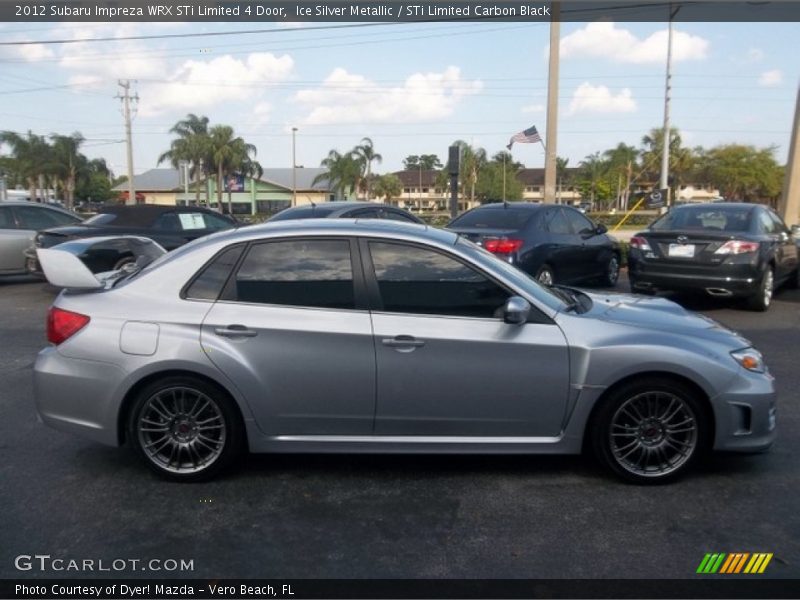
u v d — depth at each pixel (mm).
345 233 4281
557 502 4004
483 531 3672
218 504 3988
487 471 4438
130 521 3785
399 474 4395
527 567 3332
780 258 10453
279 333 4102
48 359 4246
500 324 4148
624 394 4121
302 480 4309
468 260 4234
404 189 81875
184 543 3561
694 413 4133
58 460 4621
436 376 4105
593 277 11297
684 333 4242
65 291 4473
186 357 4078
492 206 10367
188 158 50438
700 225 9992
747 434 4156
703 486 4207
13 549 3504
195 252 4320
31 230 12539
